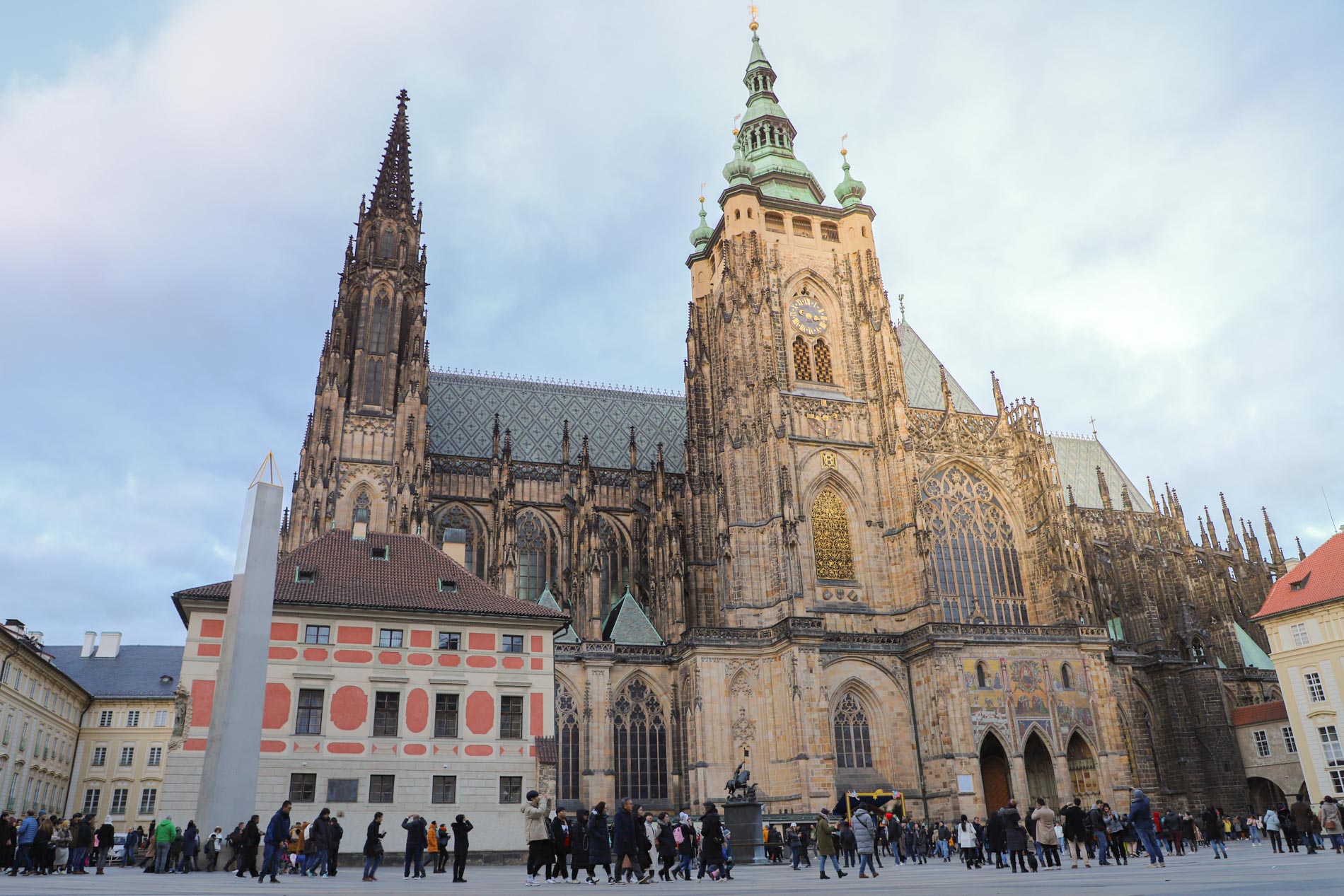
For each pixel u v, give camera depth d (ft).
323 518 398.01
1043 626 387.34
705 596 419.95
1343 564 361.51
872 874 172.14
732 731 360.48
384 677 272.10
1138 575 475.31
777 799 352.90
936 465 434.30
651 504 473.26
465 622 285.43
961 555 426.92
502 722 280.10
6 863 199.52
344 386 428.15
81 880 157.28
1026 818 219.61
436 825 249.75
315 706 264.93
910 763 377.30
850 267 466.29
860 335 452.35
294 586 277.23
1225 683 470.39
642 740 373.61
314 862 199.11
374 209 465.47
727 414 416.26
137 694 507.71
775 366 419.13
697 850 257.14
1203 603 503.61
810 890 118.62
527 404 521.65
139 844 321.52
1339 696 347.97
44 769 442.91
